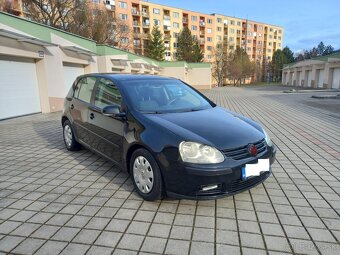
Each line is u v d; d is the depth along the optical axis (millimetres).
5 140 6430
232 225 2689
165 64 37375
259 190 3479
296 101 16047
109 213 2939
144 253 2289
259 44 86625
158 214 2904
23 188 3621
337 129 7418
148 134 3043
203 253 2281
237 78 64250
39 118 9930
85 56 14484
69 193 3449
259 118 9555
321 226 2662
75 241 2459
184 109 3785
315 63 35594
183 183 2746
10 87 9758
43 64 11031
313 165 4445
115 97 3855
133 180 3346
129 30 43625
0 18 8797
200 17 69250
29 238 2508
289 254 2264
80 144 5070
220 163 2709
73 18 32469
